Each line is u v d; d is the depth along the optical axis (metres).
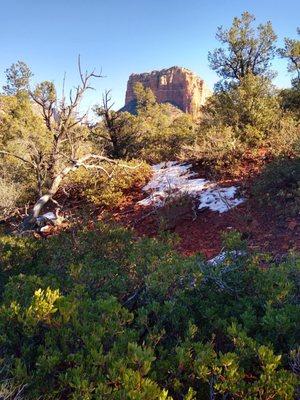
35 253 6.23
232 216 10.48
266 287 3.99
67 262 5.60
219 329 3.53
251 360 3.03
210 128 16.64
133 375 2.36
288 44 23.62
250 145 14.67
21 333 3.23
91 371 2.62
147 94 82.25
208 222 10.64
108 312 3.32
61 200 15.84
